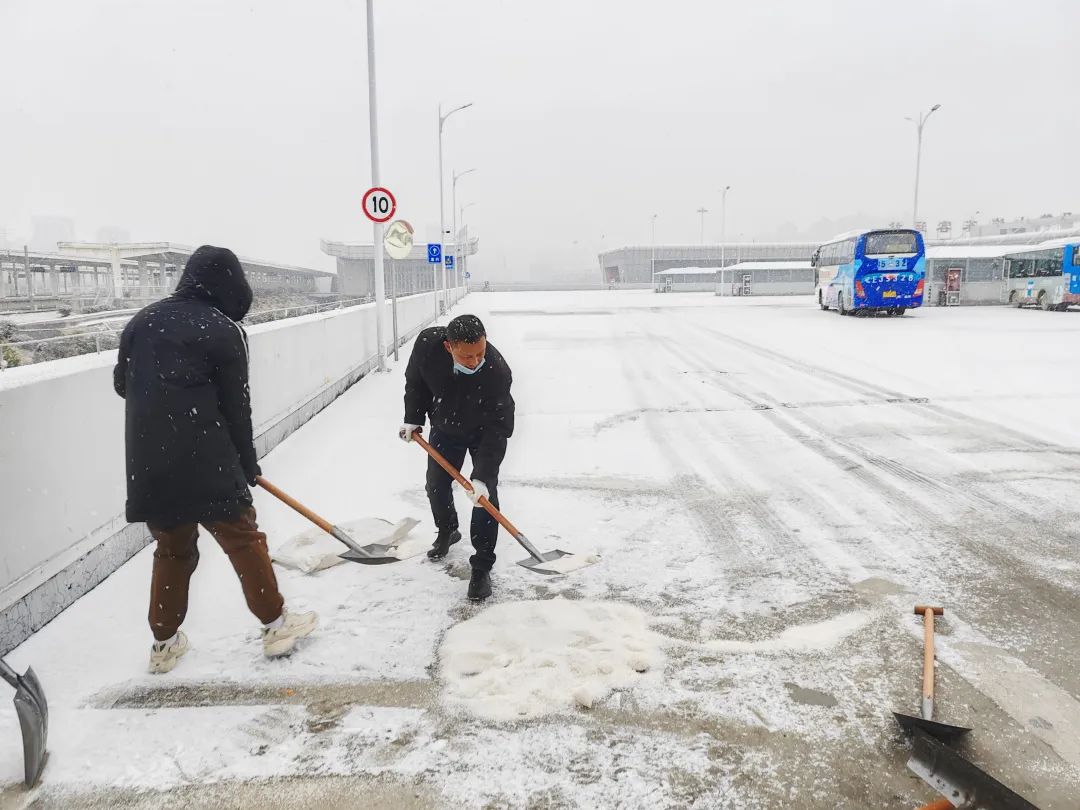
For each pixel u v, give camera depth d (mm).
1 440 3176
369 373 12125
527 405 9195
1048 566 4047
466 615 3559
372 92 11734
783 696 2848
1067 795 2311
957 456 6418
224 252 3027
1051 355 13055
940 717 2697
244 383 2996
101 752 2574
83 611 3637
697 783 2385
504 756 2527
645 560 4215
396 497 5500
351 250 88625
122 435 4281
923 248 23719
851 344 15570
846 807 2275
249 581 3068
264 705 2844
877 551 4297
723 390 10102
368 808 2297
